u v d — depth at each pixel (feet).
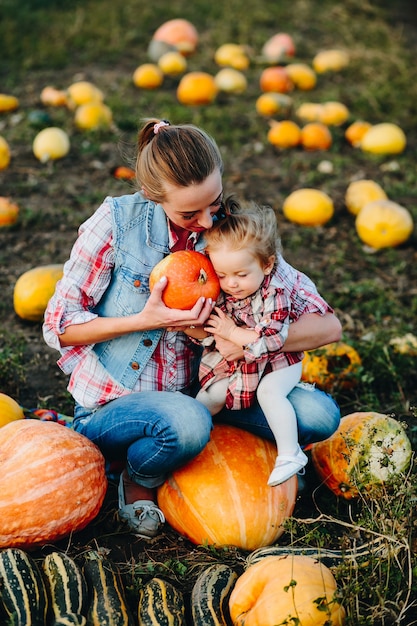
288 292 11.39
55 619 9.38
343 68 40.42
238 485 11.12
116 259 11.25
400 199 26.45
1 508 10.28
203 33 44.70
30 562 9.98
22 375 15.84
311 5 51.29
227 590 10.16
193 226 10.87
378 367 16.46
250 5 50.19
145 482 11.69
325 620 9.30
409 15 52.21
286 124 30.50
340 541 11.12
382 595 9.86
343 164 29.25
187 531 11.32
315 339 11.64
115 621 9.46
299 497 12.46
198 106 34.47
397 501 11.04
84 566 10.30
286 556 10.15
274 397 11.40
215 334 11.17
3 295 19.27
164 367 11.75
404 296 20.31
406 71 40.98
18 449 10.68
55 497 10.49
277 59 40.73
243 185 26.89
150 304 10.82
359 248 22.93
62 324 11.25
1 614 9.51
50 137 27.66
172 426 10.84
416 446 14.05
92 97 32.68
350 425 12.62
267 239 10.81
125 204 11.29
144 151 10.41
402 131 32.99
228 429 11.91
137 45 42.50
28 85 35.73
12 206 22.62
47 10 45.50
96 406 11.92
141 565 10.96
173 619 9.64
